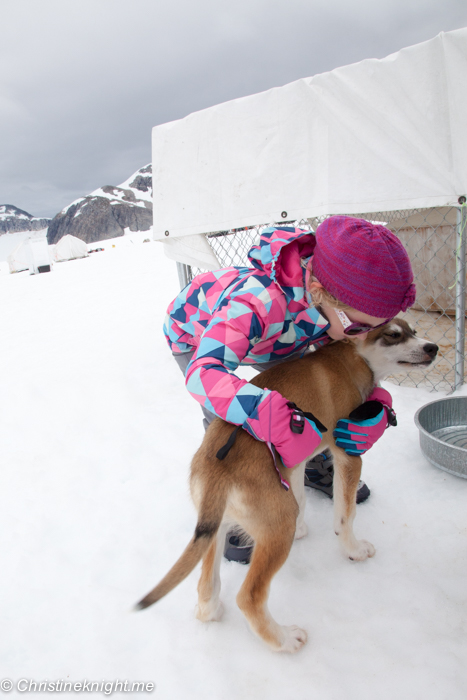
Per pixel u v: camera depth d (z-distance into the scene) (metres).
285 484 1.51
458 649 1.48
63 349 5.78
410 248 4.16
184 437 3.10
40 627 1.76
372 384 1.98
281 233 1.66
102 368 4.70
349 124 2.76
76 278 15.05
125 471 2.79
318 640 1.58
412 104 2.55
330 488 2.35
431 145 2.56
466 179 2.52
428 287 4.10
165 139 3.47
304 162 2.98
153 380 4.20
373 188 2.78
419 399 3.14
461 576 1.75
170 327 2.23
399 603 1.68
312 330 1.78
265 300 1.56
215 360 1.49
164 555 2.08
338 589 1.78
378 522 2.09
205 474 1.52
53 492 2.66
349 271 1.38
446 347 3.68
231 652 1.58
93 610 1.81
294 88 2.89
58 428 3.50
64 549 2.18
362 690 1.40
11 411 3.94
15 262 27.62
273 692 1.42
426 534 1.98
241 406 1.40
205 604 1.65
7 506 2.59
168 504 2.42
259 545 1.50
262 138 3.07
